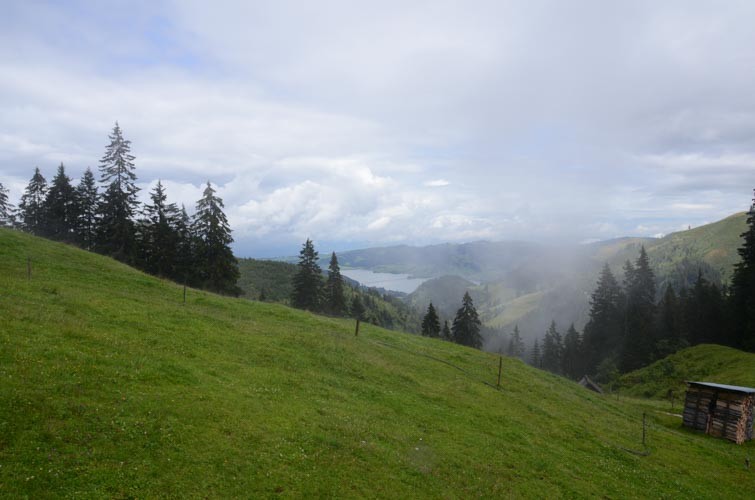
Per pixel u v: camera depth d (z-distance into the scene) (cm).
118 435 1343
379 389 2609
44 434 1244
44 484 1081
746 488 2608
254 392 1962
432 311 9506
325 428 1822
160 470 1263
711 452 3266
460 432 2288
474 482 1784
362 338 3903
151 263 6719
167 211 6869
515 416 2850
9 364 1516
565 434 2767
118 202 6369
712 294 9262
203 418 1588
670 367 7312
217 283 6481
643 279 11106
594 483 2116
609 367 9462
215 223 6412
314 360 2750
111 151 6400
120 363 1802
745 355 6675
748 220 8031
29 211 7875
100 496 1101
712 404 4056
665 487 2305
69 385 1505
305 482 1421
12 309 2044
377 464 1672
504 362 4831
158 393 1653
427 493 1589
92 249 7106
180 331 2517
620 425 3516
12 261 3228
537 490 1873
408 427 2153
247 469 1390
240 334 2828
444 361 3984
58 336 1884
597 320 11125
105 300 2720
